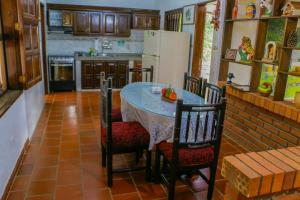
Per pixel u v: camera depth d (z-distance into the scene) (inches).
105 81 90.9
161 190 94.6
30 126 133.2
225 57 143.3
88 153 120.3
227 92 138.9
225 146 133.1
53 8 224.1
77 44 253.0
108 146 91.0
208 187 88.5
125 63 247.3
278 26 112.7
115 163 112.5
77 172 103.9
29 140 128.6
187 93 116.0
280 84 107.6
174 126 79.1
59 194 89.6
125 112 109.2
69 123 159.0
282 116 105.8
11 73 115.8
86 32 238.1
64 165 108.7
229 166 36.8
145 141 94.8
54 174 101.7
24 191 90.4
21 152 112.0
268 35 118.6
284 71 105.4
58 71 232.5
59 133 142.8
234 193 36.2
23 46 114.8
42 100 181.9
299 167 35.9
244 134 130.7
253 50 124.0
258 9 121.6
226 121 145.2
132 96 107.9
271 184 34.3
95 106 196.5
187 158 81.0
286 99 111.4
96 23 238.7
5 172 88.4
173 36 194.2
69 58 233.0
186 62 203.2
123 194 91.5
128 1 253.4
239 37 137.2
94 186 95.2
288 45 102.2
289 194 36.2
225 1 138.6
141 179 101.3
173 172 81.3
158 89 115.8
